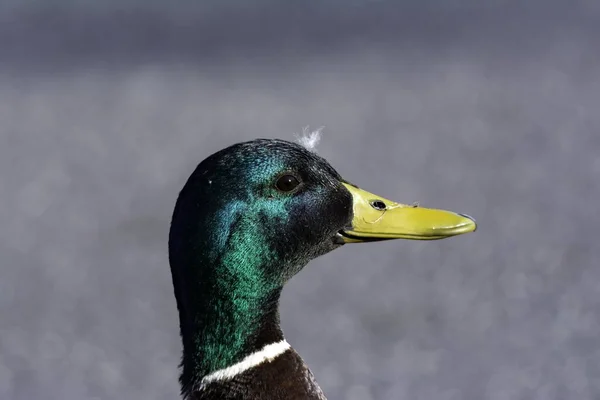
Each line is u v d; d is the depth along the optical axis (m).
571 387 10.09
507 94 23.58
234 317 4.47
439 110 22.58
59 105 24.19
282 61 27.69
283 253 4.62
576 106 22.33
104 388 10.65
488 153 19.03
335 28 29.97
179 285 4.47
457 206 15.85
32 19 31.05
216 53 28.39
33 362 11.28
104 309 12.56
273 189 4.57
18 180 18.72
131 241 14.99
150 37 29.38
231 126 21.62
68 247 14.86
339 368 10.69
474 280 12.85
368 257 13.75
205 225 4.39
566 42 28.22
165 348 11.45
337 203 4.84
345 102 23.31
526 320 11.66
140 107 23.70
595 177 17.20
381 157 18.89
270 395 4.45
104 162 19.67
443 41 28.75
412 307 12.14
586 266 13.11
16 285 13.39
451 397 10.02
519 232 14.49
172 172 18.72
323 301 12.36
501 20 30.81
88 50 28.78
